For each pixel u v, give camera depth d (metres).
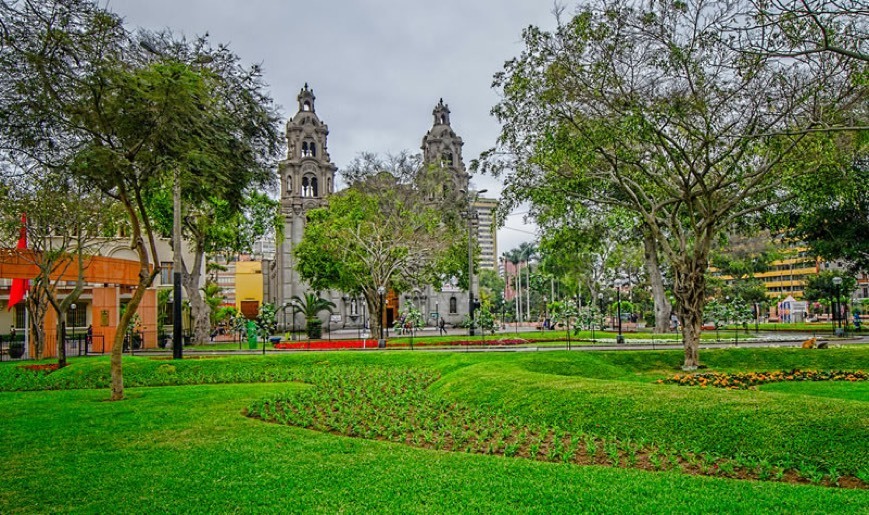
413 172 42.97
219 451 9.55
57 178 15.17
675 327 46.47
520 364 18.77
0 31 11.60
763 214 21.97
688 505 6.74
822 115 15.34
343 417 12.45
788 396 10.66
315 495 7.28
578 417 11.27
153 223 39.16
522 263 102.31
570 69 17.69
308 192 64.25
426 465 8.60
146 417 12.59
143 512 6.81
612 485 7.52
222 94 16.16
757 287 63.78
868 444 8.42
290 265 62.00
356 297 45.94
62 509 6.93
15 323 47.03
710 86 16.69
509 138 19.86
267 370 21.22
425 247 40.25
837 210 33.72
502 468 8.38
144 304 36.59
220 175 14.39
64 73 12.58
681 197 19.42
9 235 27.80
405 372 19.83
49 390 18.27
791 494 7.10
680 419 10.22
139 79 13.18
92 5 12.48
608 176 21.19
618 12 16.72
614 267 56.22
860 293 94.75
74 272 29.48
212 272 81.31
